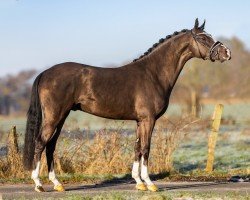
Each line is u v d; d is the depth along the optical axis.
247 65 72.25
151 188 13.12
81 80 12.84
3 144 17.16
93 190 13.41
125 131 17.20
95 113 13.12
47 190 13.36
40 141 12.67
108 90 13.02
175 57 13.91
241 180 15.20
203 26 14.02
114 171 16.27
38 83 12.84
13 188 13.75
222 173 16.31
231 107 62.22
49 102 12.64
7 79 96.38
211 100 67.19
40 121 12.87
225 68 66.56
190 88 51.72
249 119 42.81
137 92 13.30
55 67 12.93
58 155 16.16
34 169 12.86
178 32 14.08
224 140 28.53
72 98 12.79
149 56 13.77
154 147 16.53
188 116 18.06
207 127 28.20
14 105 85.50
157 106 13.48
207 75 58.00
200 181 15.12
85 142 16.50
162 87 13.69
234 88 68.75
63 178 15.02
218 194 12.27
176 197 11.80
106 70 13.23
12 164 15.67
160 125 16.80
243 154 22.28
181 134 17.64
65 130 17.17
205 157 20.91
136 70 13.49
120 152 16.47
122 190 13.36
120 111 13.23
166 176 15.76
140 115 13.34
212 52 13.75
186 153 22.27
